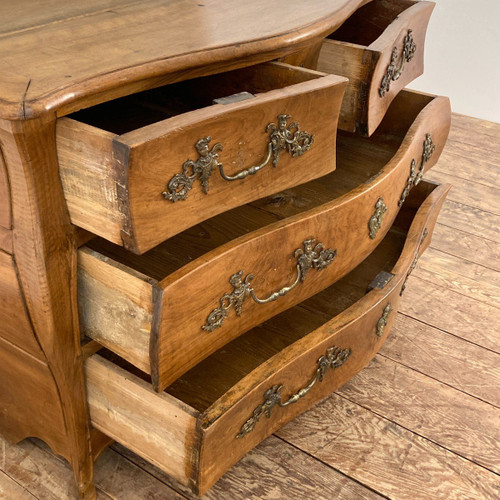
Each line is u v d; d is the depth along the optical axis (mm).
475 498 998
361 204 977
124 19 849
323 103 845
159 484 988
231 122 706
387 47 1021
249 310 847
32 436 998
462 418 1143
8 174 650
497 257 1611
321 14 953
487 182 1952
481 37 2316
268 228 824
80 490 936
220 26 853
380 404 1159
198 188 705
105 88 645
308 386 956
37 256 692
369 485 1007
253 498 975
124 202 625
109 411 858
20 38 750
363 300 1040
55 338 764
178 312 709
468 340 1329
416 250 1208
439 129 1319
